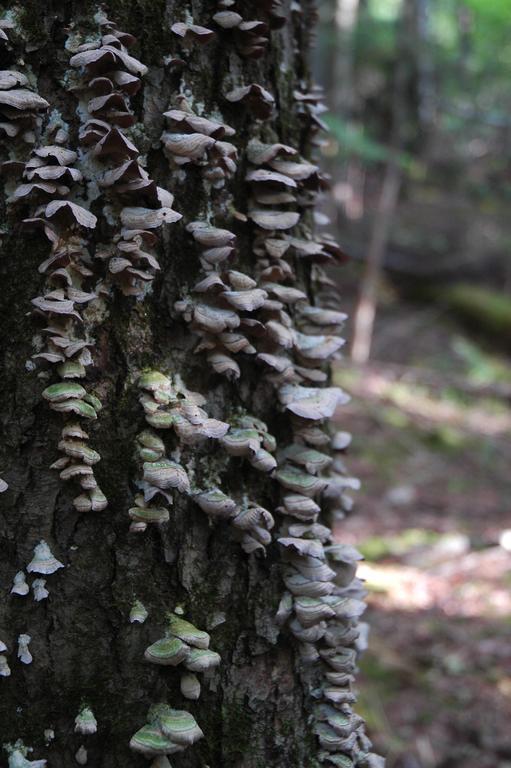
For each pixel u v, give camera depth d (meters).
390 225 8.58
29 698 1.19
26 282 1.18
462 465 4.72
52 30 1.18
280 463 1.27
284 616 1.24
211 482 1.23
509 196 10.58
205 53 1.23
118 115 1.18
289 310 1.30
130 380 1.20
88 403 1.18
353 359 6.25
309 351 1.29
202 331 1.22
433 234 8.80
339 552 1.31
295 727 1.26
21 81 1.17
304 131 1.34
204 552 1.23
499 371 6.52
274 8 1.27
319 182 1.29
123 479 1.19
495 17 9.73
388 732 2.21
